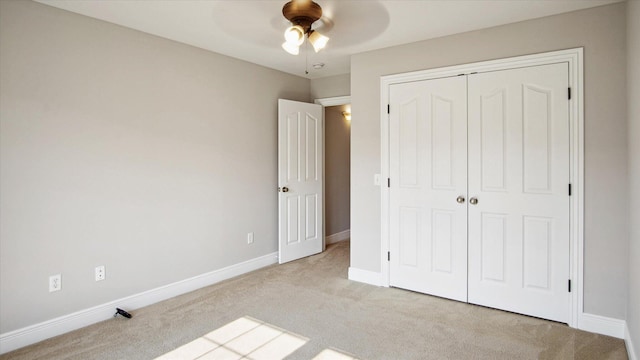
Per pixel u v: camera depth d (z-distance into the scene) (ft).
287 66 14.26
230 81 12.93
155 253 10.79
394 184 11.75
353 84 12.46
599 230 8.76
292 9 7.72
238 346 8.20
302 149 15.42
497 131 10.03
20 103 8.16
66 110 8.89
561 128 9.18
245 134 13.56
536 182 9.53
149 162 10.59
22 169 8.21
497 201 10.08
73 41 8.98
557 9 8.89
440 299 10.93
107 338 8.58
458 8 8.85
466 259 10.60
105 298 9.67
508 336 8.64
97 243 9.50
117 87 9.83
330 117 18.45
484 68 10.18
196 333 8.82
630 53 7.86
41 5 8.45
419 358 7.70
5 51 7.93
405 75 11.43
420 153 11.26
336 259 15.39
